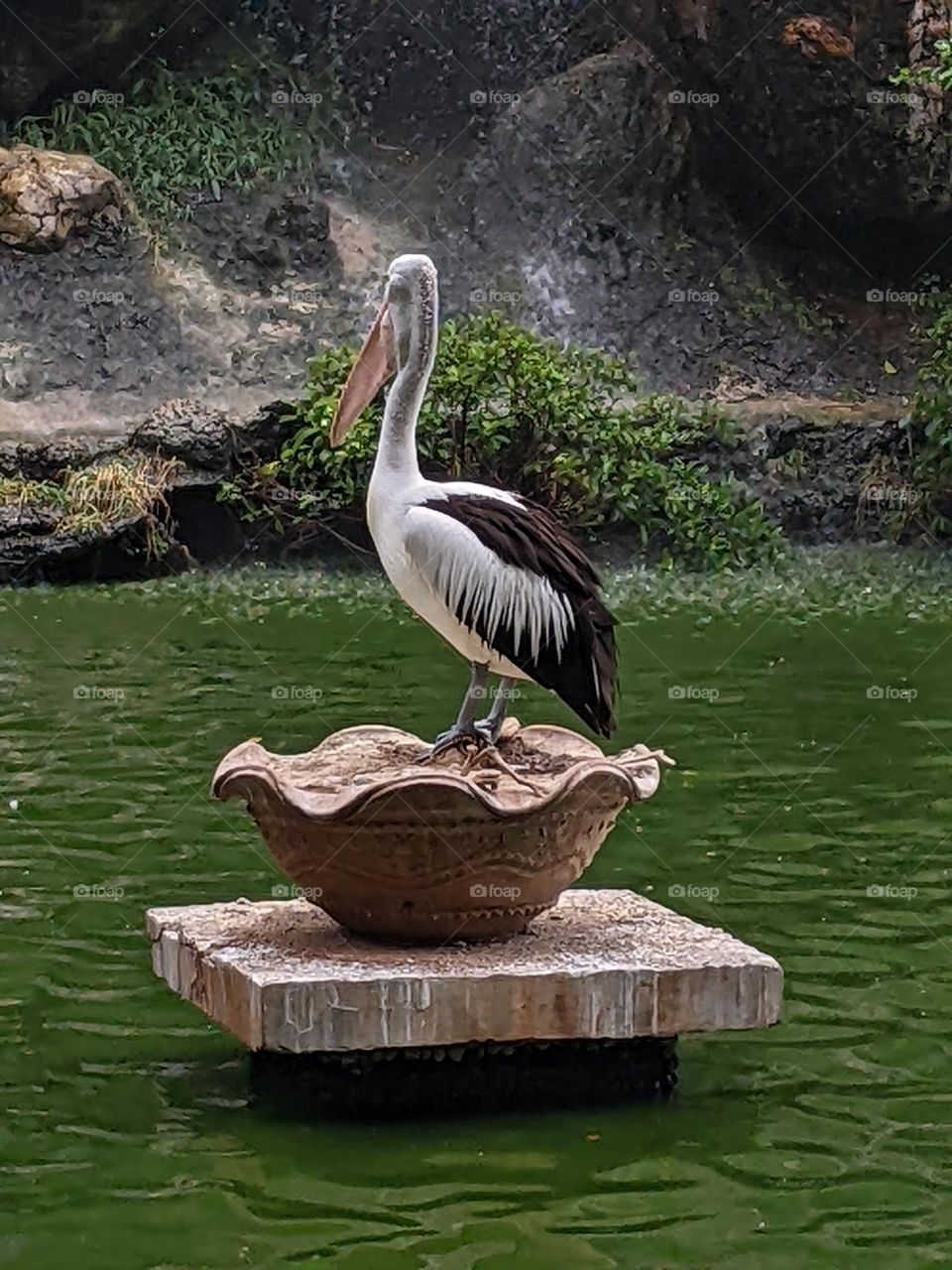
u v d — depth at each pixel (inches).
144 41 912.9
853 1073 267.6
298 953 249.9
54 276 834.8
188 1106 251.8
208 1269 208.4
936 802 407.5
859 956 314.2
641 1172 234.2
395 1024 238.2
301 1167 233.8
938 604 671.1
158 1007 290.0
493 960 247.0
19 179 834.2
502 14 947.3
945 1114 253.6
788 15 869.8
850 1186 231.5
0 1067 266.1
